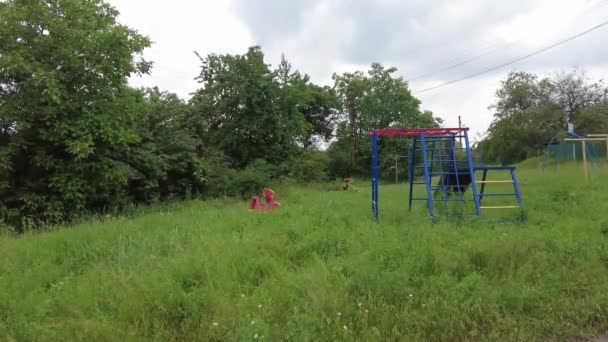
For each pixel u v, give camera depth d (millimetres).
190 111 24219
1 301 4773
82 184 13094
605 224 7445
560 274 5230
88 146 12359
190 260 5598
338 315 4148
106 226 9133
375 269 5066
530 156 46344
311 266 5594
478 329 4160
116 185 14695
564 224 7773
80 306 4520
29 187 12914
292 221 8633
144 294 4543
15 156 12711
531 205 9977
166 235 7902
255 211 11445
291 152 27547
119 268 5652
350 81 49781
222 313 4230
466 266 5379
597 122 39844
